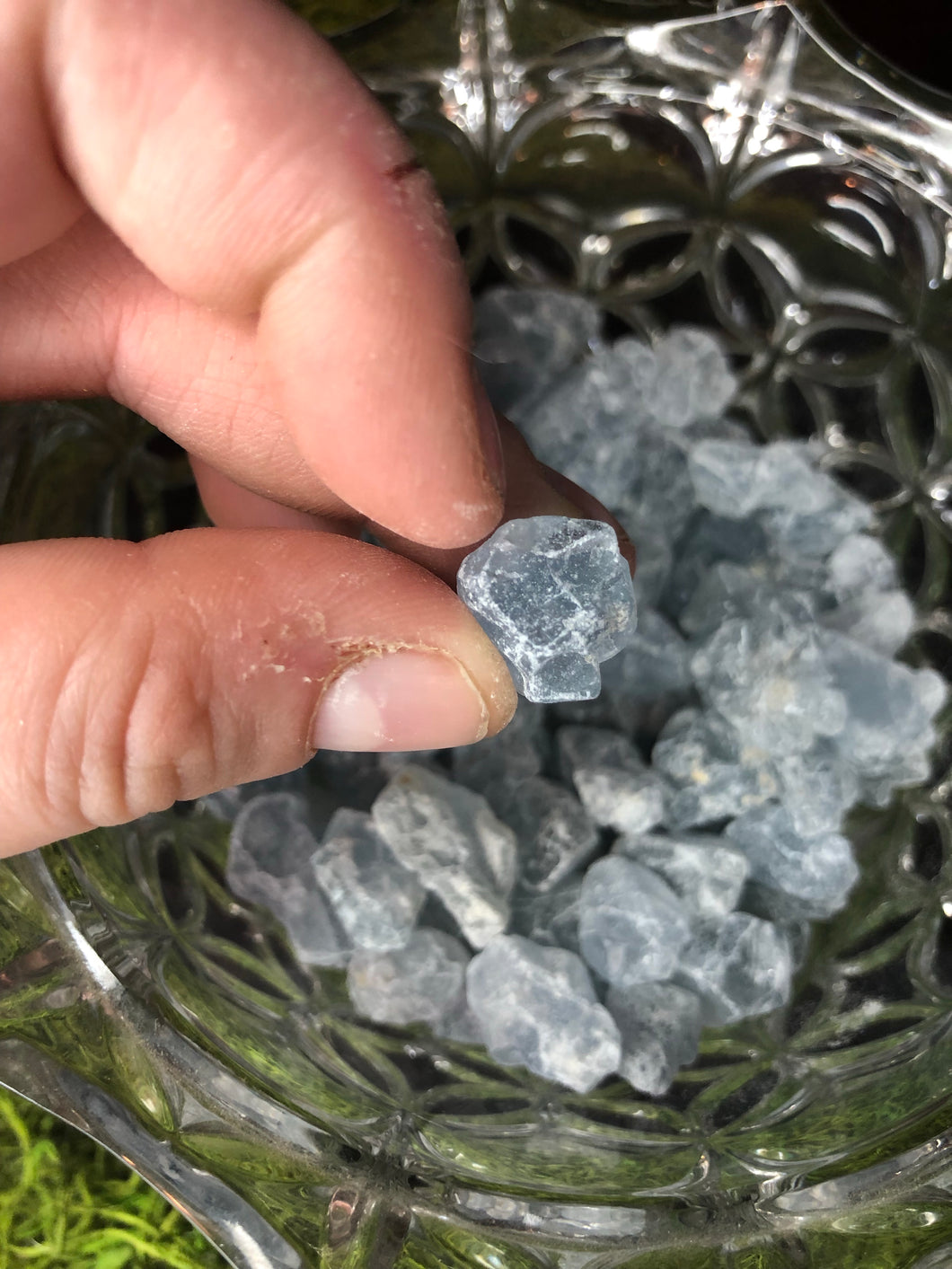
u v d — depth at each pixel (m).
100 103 0.08
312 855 0.11
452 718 0.09
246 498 0.11
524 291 0.12
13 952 0.09
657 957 0.10
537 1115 0.10
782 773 0.11
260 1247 0.08
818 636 0.11
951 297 0.11
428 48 0.11
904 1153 0.08
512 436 0.10
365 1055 0.10
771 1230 0.08
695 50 0.11
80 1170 0.11
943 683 0.11
